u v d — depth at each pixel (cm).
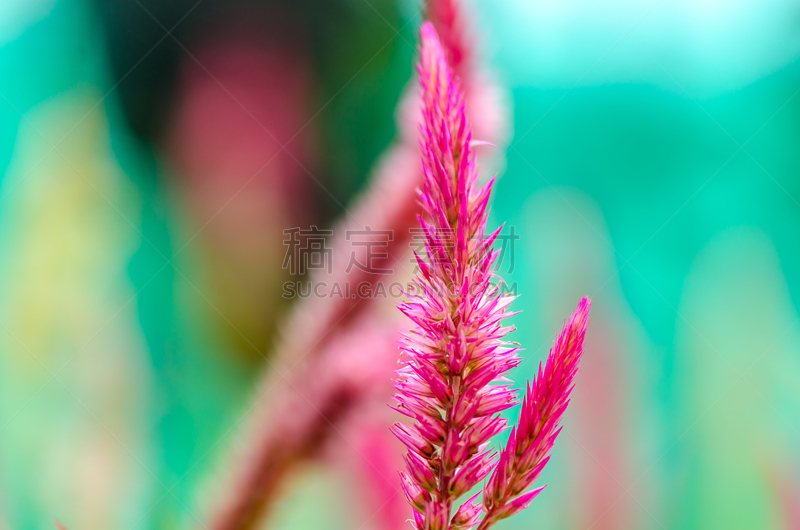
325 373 45
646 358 110
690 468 103
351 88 118
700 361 116
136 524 87
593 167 132
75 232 110
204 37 115
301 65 115
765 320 121
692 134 138
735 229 133
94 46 115
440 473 37
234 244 112
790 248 129
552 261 107
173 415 101
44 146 112
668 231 130
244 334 106
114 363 104
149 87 114
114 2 113
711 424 106
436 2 45
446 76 37
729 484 101
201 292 111
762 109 139
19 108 113
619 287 117
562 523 89
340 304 45
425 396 37
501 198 126
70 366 101
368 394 45
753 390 111
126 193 116
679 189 135
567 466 92
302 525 62
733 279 127
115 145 116
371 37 120
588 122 136
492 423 37
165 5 114
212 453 90
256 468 45
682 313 121
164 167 116
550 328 91
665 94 140
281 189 112
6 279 103
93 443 93
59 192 111
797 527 95
